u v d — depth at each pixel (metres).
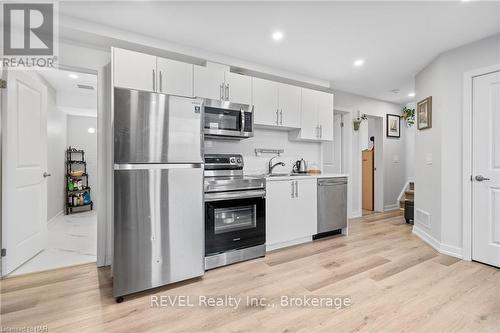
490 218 2.45
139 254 1.88
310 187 3.16
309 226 3.15
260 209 2.69
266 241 2.79
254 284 2.08
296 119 3.40
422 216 3.28
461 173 2.66
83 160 5.49
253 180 2.63
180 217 2.05
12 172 2.34
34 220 2.71
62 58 2.39
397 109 5.29
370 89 4.29
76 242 3.21
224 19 2.22
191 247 2.11
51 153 4.34
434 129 2.99
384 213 4.91
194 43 2.65
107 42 2.44
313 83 3.69
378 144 5.08
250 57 3.00
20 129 2.47
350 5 2.01
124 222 1.83
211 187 2.37
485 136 2.49
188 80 2.58
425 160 3.21
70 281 2.15
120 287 1.81
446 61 2.80
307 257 2.67
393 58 3.02
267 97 3.12
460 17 2.16
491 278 2.16
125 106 1.82
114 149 1.79
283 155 3.71
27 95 2.60
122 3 2.00
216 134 2.64
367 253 2.78
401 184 5.38
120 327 1.54
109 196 2.53
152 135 1.92
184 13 2.13
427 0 1.94
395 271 2.31
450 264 2.47
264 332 1.49
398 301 1.81
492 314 1.65
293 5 2.01
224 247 2.45
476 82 2.55
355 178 4.64
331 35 2.48
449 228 2.75
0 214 2.25
